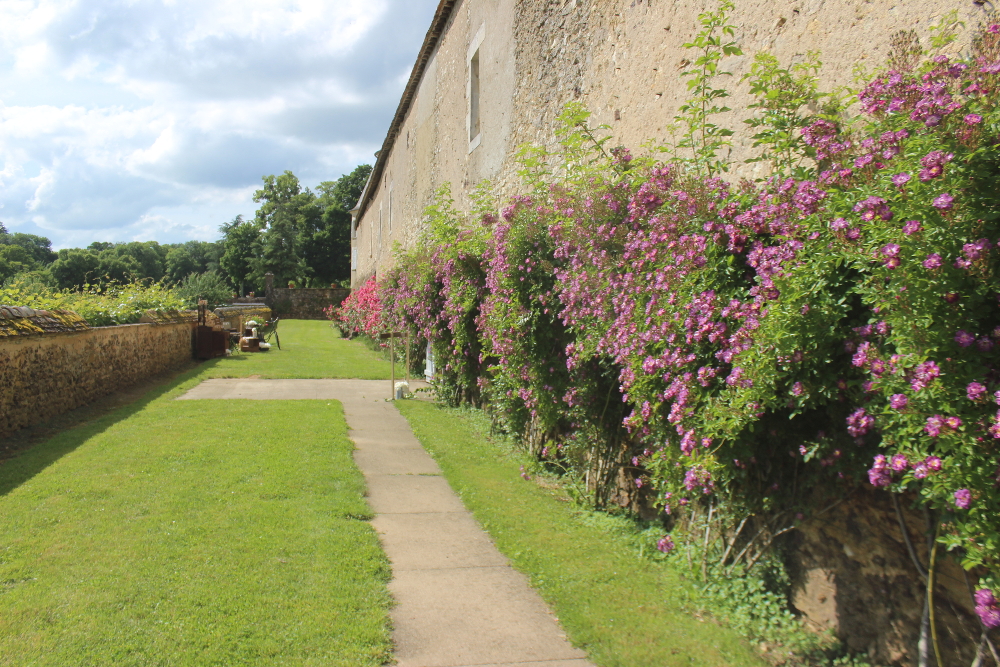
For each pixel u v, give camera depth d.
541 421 4.97
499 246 5.14
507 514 4.21
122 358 9.08
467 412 7.95
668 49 4.82
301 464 5.14
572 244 4.07
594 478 4.42
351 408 8.24
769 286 2.30
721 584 3.03
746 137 3.83
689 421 2.77
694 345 2.80
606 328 3.62
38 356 6.32
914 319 1.73
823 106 3.00
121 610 2.72
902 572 2.30
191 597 2.85
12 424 5.79
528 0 7.66
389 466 5.42
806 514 2.67
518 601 3.00
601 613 2.89
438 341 8.74
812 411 2.57
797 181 2.57
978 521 1.67
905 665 2.27
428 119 13.89
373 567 3.25
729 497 3.00
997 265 1.71
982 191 1.68
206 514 3.91
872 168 2.09
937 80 1.98
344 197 54.69
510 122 8.26
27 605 2.73
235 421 6.89
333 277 55.78
